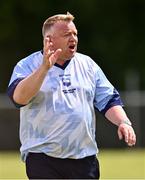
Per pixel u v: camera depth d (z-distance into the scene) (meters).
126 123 15.78
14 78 15.48
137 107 46.28
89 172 15.70
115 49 69.94
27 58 15.84
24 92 14.90
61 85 15.54
